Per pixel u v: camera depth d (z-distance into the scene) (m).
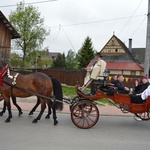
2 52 20.36
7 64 8.23
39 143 5.89
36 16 42.22
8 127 7.26
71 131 7.19
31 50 43.09
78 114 7.66
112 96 7.96
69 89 17.75
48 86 8.08
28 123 7.89
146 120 8.60
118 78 8.57
